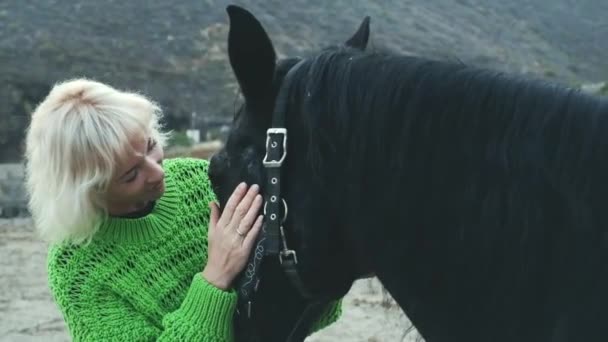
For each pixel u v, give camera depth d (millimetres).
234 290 2002
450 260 1676
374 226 1738
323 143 1736
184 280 2238
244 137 1865
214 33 34938
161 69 31000
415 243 1705
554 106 1589
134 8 35969
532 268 1593
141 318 2166
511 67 24953
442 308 1718
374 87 1698
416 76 1683
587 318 1537
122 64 30656
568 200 1551
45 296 6547
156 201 2246
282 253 1820
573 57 28828
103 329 2127
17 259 8336
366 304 5852
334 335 5062
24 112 24484
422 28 30766
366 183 1716
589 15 35125
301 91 1780
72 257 2174
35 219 2164
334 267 1839
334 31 34531
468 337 1701
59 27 32438
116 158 2055
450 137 1642
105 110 2066
